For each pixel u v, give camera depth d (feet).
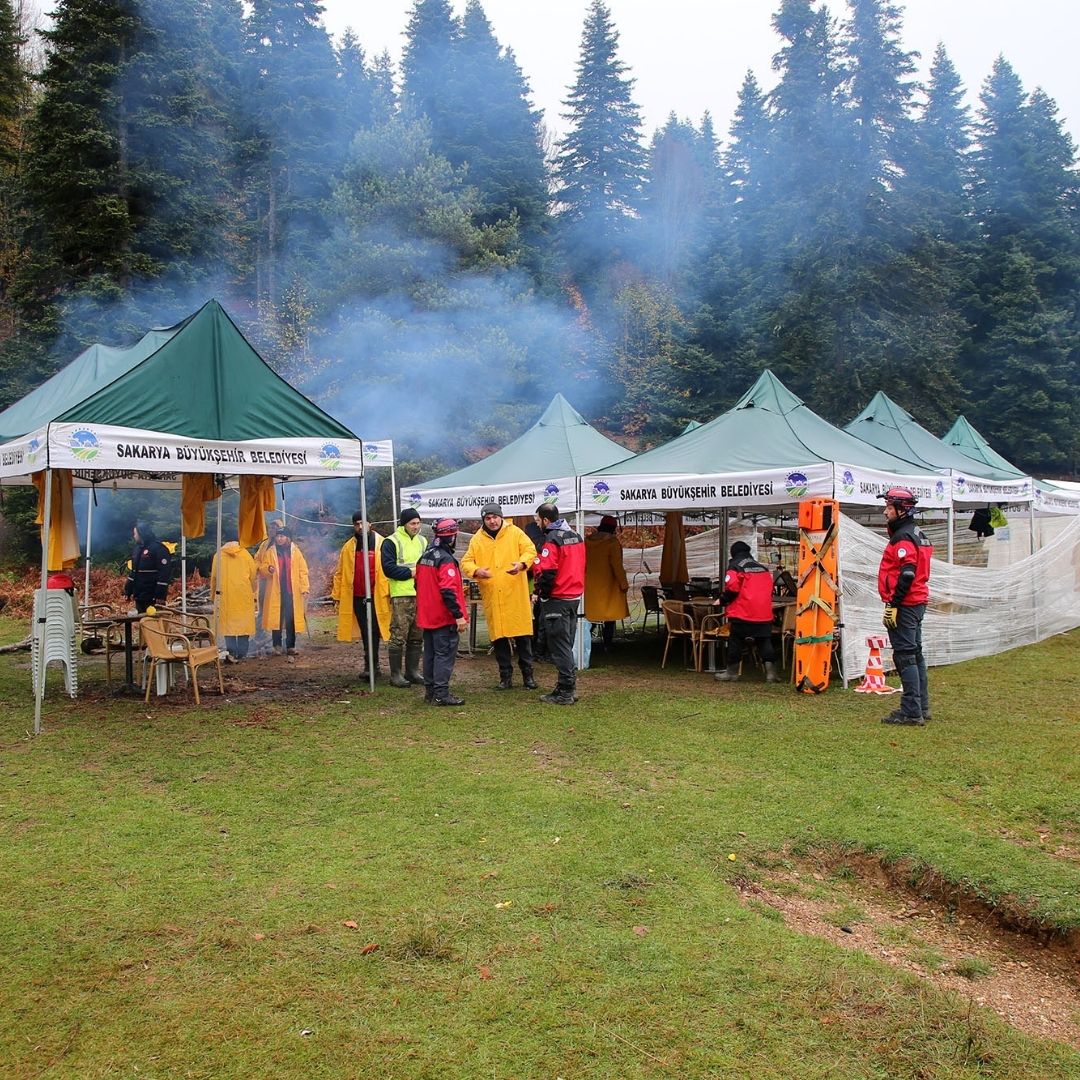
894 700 28.17
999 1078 9.98
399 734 24.07
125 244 73.61
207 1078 9.62
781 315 101.86
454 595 27.35
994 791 18.98
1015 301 120.37
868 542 31.91
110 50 73.87
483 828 16.83
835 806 18.04
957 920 14.53
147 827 16.93
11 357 71.87
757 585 31.37
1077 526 47.24
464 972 11.74
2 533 73.31
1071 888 14.38
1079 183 137.90
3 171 93.97
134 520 71.15
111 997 11.12
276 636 39.68
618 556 39.88
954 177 129.70
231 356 27.35
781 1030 10.66
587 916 13.32
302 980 11.51
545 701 28.30
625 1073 9.78
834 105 100.83
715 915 13.46
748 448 33.88
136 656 38.99
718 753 21.95
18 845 16.02
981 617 37.40
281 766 20.98
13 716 26.35
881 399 51.39
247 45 119.44
